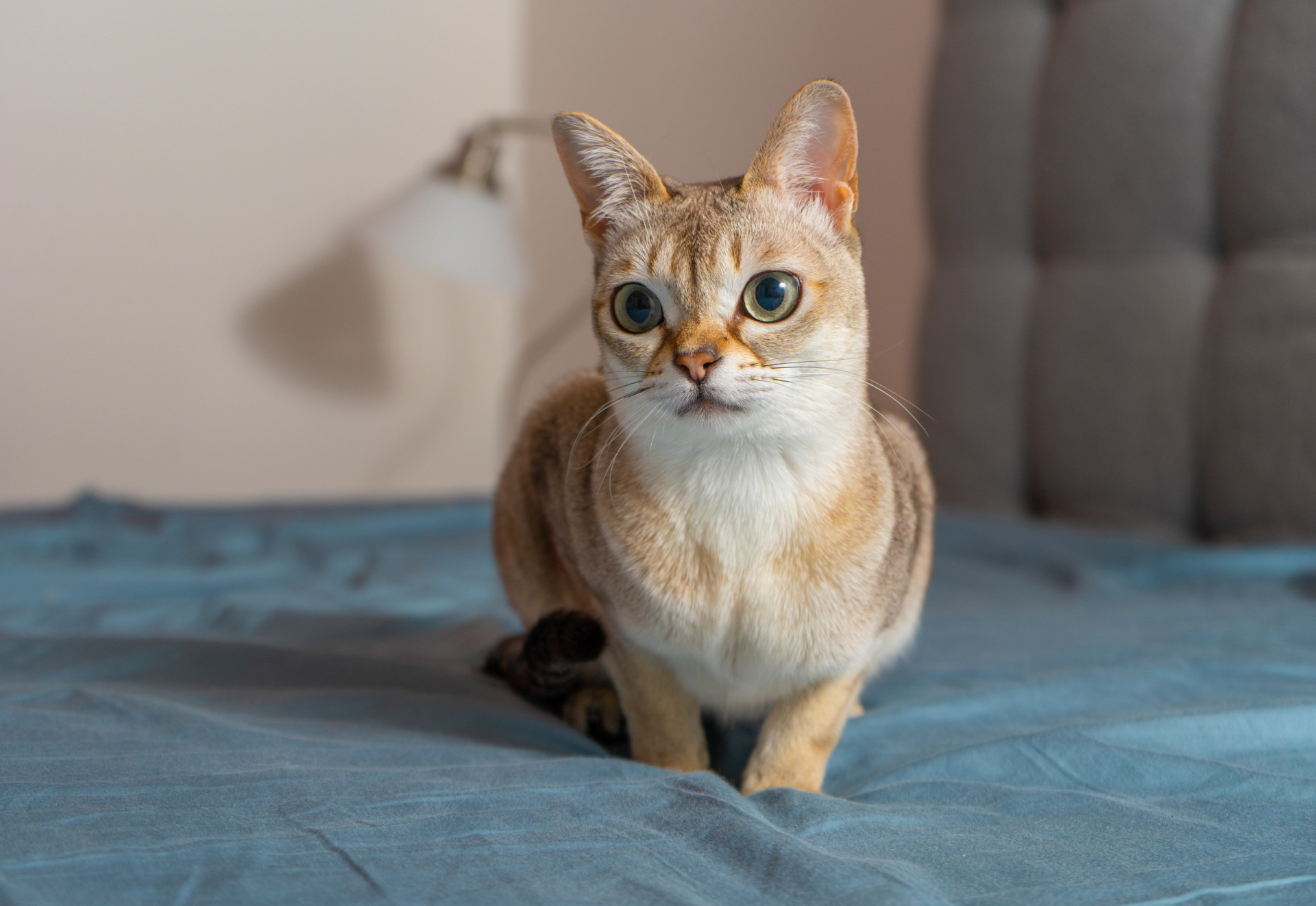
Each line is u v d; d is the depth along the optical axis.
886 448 1.26
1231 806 0.91
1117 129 2.25
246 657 1.34
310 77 3.40
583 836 0.80
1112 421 2.26
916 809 0.91
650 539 1.05
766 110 3.02
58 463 3.12
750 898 0.70
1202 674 1.27
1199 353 2.14
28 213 3.03
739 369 1.02
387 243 2.92
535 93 3.82
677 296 1.07
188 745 1.02
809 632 1.05
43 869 0.72
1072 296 2.34
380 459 3.65
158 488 3.26
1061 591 1.88
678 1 3.26
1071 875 0.76
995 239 2.51
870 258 2.94
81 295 3.11
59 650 1.35
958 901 0.71
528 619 1.42
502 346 3.92
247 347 3.36
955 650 1.48
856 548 1.06
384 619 1.64
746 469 1.03
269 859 0.75
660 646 1.08
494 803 0.86
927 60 2.87
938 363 2.60
